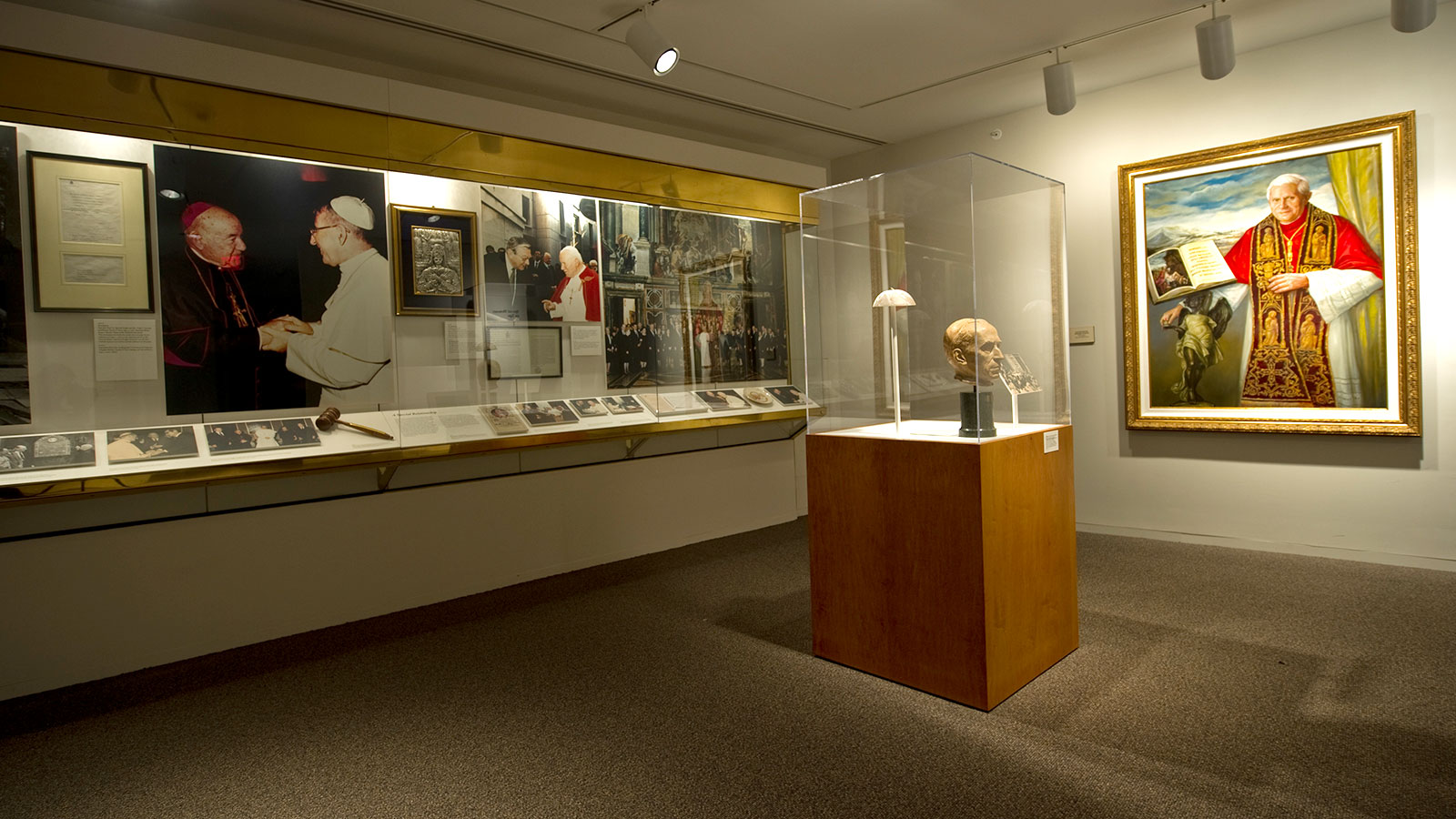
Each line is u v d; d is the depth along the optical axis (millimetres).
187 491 4387
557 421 5480
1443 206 5160
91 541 4086
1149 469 6523
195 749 3295
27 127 3615
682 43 5266
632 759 3084
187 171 4059
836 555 3967
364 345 4680
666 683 3828
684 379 6434
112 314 3869
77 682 4047
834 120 7242
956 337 3336
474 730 3393
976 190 3211
